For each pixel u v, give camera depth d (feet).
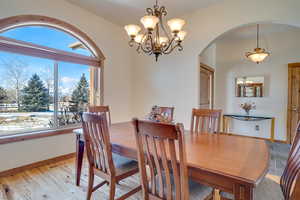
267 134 15.05
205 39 10.54
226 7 9.77
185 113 11.43
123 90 13.71
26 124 8.91
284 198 3.90
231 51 16.69
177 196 3.67
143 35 7.88
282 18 8.21
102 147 5.30
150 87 13.20
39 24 9.00
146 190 4.26
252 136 15.74
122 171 5.54
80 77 11.20
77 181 7.31
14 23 7.98
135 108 14.15
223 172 3.38
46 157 9.44
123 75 13.69
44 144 9.36
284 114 14.25
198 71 10.91
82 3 10.18
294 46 13.83
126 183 7.59
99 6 10.51
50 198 6.45
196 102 10.94
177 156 4.16
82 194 6.72
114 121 13.07
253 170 3.45
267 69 14.94
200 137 6.13
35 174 8.27
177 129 3.26
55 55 9.74
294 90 13.65
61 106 10.30
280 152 11.69
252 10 8.95
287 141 13.96
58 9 9.59
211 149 4.78
